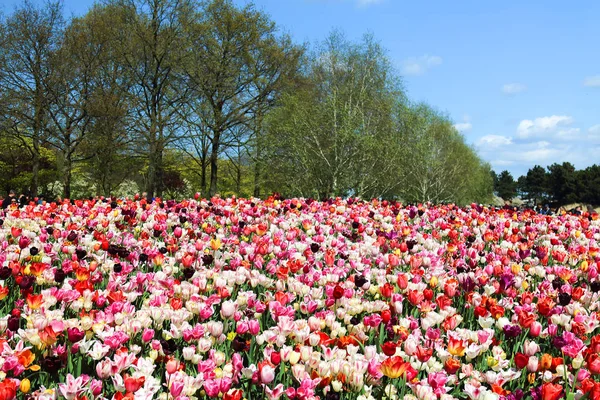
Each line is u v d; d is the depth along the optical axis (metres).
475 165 64.56
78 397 2.96
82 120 36.94
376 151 37.78
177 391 3.06
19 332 3.56
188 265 5.89
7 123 33.09
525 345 4.02
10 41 33.16
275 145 37.81
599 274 6.93
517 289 6.32
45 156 41.31
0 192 41.66
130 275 6.17
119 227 9.16
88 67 36.06
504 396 3.42
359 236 9.44
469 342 4.32
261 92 41.06
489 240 9.91
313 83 40.09
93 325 3.78
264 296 5.32
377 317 4.33
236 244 7.81
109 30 36.38
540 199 136.12
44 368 3.39
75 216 10.20
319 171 37.12
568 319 4.82
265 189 41.81
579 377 3.66
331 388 3.49
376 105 38.25
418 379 3.88
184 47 37.78
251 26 39.09
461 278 5.93
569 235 11.27
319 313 4.41
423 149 45.34
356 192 38.34
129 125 37.06
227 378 3.17
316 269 6.83
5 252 6.44
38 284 5.18
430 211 13.61
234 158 42.47
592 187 119.75
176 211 11.16
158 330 4.36
